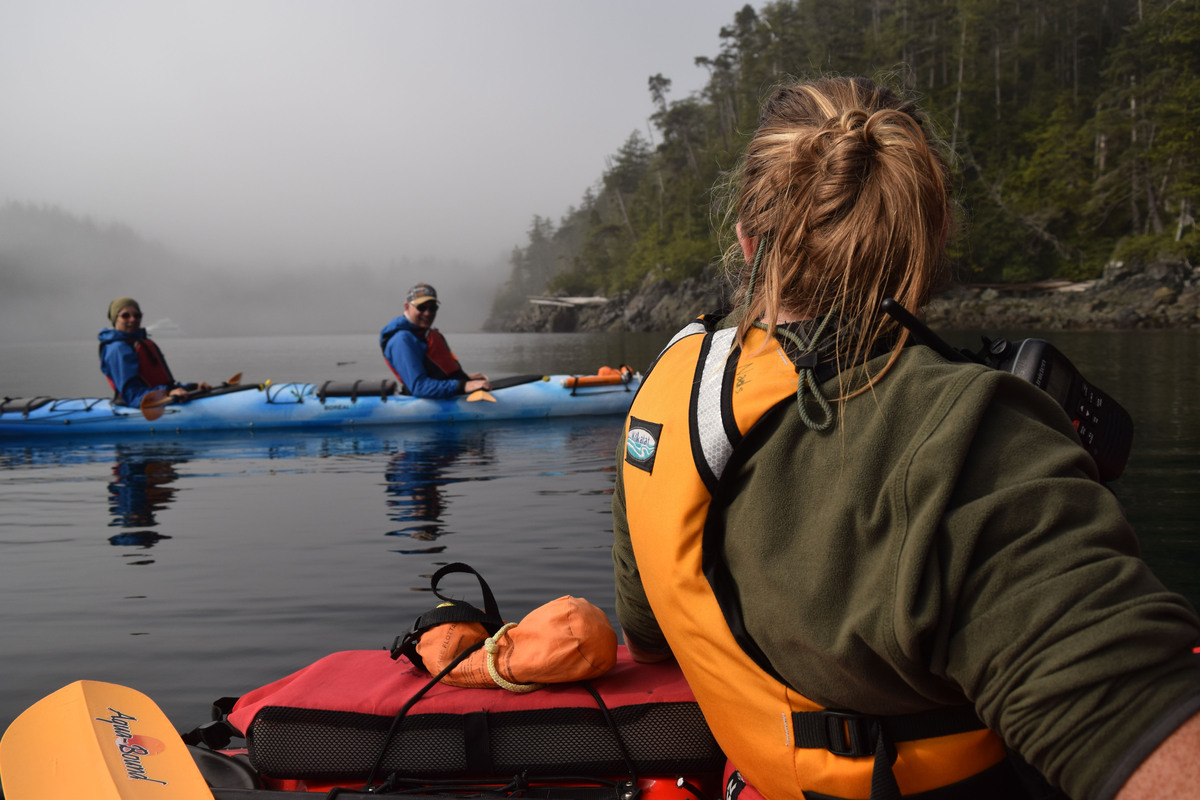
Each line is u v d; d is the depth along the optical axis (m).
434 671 1.47
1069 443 0.70
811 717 0.83
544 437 7.93
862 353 0.78
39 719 1.41
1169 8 43.38
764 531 0.79
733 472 0.82
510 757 1.36
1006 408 0.71
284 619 3.13
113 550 4.15
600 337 45.12
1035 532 0.65
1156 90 43.69
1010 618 0.64
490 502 5.14
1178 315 32.03
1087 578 0.62
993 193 45.41
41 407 8.48
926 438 0.70
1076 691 0.61
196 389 8.89
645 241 68.56
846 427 0.75
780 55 58.78
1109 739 0.60
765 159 0.90
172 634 2.98
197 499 5.37
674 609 0.91
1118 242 40.62
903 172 0.78
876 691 0.77
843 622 0.74
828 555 0.75
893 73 1.01
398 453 7.12
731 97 69.88
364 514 4.86
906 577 0.68
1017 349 0.96
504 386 9.11
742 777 1.07
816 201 0.81
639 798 1.33
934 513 0.67
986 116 50.19
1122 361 14.50
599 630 1.39
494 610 1.53
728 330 0.92
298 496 5.42
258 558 3.95
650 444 0.92
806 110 0.91
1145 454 5.84
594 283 84.62
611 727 1.34
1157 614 0.61
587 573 3.63
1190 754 0.57
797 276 0.83
